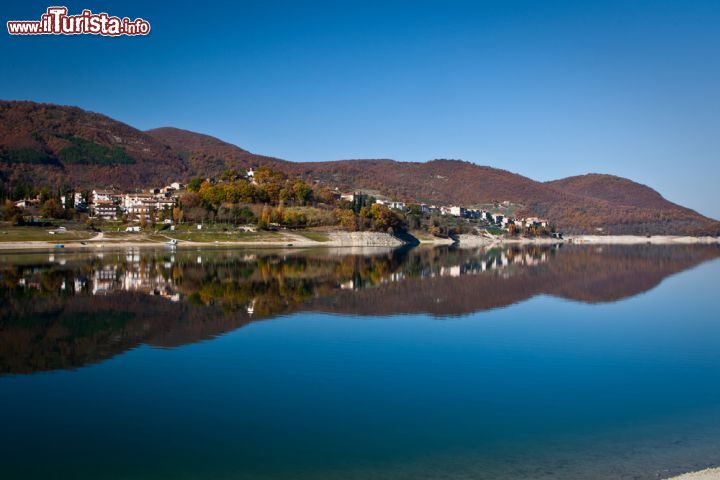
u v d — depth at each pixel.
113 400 31.80
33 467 23.73
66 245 178.12
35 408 30.50
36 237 182.88
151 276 91.69
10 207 199.38
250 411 30.20
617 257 170.12
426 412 30.20
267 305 63.00
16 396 32.34
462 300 69.19
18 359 39.81
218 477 22.88
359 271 105.88
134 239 197.00
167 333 48.28
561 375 37.22
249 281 86.06
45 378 35.72
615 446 25.70
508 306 65.19
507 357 41.72
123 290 73.62
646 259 158.88
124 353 41.69
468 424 28.52
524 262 140.00
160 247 184.75
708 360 41.16
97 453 25.06
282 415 29.67
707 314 60.66
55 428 27.81
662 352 43.56
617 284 89.88
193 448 25.58
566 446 25.70
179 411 30.17
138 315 56.16
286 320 54.56
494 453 24.97
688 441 26.25
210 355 41.28
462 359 40.94
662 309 64.25
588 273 108.88
